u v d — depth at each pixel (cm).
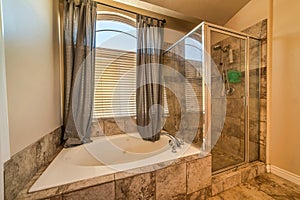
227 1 209
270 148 198
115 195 109
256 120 208
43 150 128
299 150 169
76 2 177
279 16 184
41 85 127
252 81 208
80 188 98
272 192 158
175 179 133
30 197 88
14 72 90
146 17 217
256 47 206
